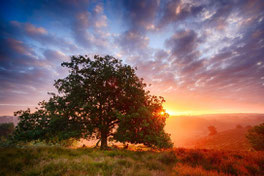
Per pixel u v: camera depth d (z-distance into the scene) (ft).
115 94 50.57
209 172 20.26
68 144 51.88
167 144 41.14
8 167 18.48
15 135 40.47
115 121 51.72
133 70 52.44
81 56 50.24
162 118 48.52
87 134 43.75
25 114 42.52
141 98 47.09
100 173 17.52
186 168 21.62
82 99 45.34
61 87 47.09
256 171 21.09
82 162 21.02
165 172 19.65
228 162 24.85
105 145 47.19
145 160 26.12
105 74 47.52
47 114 43.75
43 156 23.40
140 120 42.45
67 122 43.68
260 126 99.71
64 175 15.85
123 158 26.66
